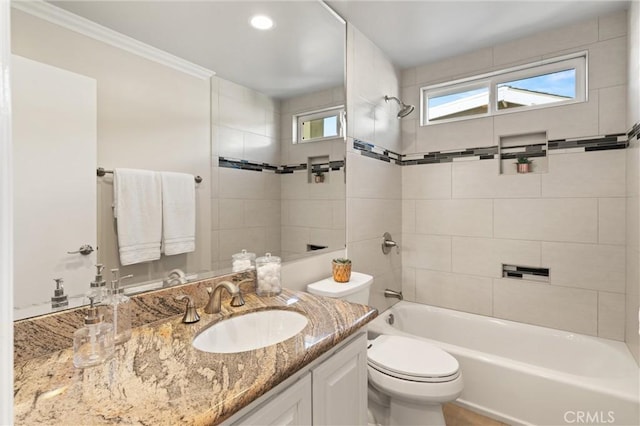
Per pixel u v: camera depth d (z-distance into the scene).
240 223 1.47
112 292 0.95
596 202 2.15
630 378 1.63
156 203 1.14
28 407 0.64
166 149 1.18
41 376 0.76
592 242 2.16
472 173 2.58
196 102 1.27
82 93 0.94
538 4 1.97
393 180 2.75
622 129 2.05
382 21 2.12
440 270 2.73
